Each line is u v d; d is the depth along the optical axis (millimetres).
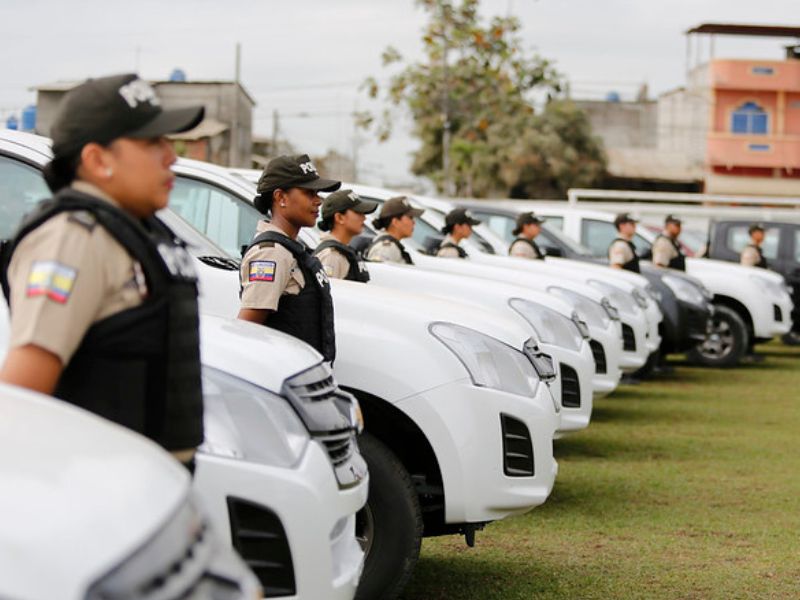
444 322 6922
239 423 4848
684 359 21688
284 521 4762
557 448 12508
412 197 15531
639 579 7609
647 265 19016
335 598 4938
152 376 3674
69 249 3553
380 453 6398
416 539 6441
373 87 51719
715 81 67812
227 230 8711
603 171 65750
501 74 49031
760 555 8305
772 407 15938
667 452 12359
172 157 3834
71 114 3689
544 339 10172
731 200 34281
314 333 6555
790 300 22125
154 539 2508
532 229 16266
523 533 8820
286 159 6801
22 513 2400
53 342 3514
